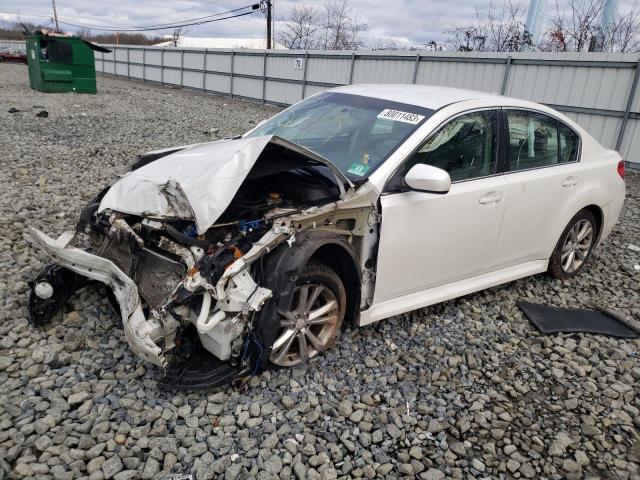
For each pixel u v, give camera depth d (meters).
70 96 19.34
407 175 3.42
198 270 2.81
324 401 3.11
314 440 2.80
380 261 3.48
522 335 4.19
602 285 5.25
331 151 3.85
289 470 2.59
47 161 8.43
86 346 3.39
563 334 4.21
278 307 2.97
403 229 3.53
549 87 12.73
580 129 4.96
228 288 2.81
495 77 13.90
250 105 22.25
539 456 2.88
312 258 3.37
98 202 3.59
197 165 3.17
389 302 3.75
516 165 4.30
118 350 3.34
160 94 24.25
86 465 2.52
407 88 4.49
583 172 4.85
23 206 5.91
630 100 11.23
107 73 38.94
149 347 2.70
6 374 3.07
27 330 3.49
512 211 4.23
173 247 2.94
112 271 2.98
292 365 3.30
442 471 2.72
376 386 3.31
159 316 2.78
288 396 3.08
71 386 3.01
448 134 3.83
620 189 5.32
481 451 2.90
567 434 3.06
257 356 3.02
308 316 3.27
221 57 25.45
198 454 2.63
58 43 19.78
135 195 3.16
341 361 3.50
